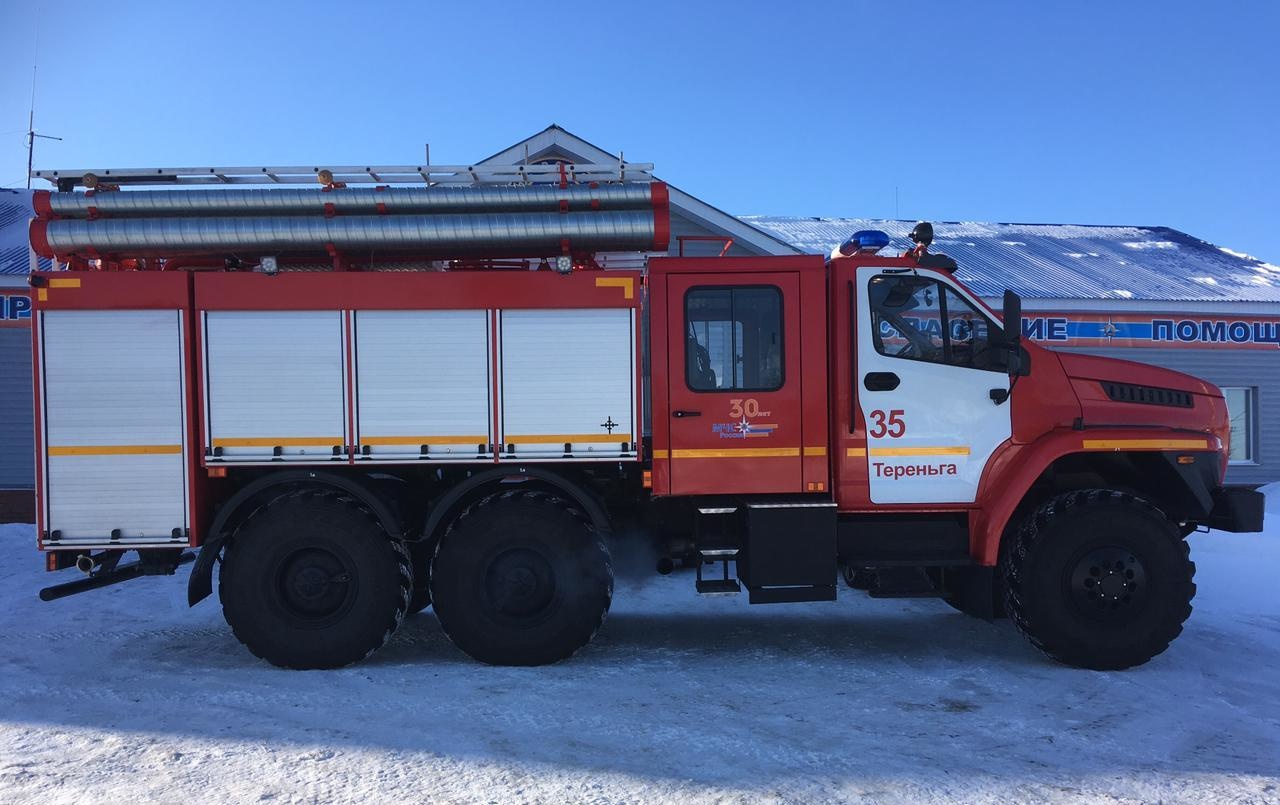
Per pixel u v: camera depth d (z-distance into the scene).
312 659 5.18
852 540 5.54
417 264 5.91
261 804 3.25
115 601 7.25
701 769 3.63
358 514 5.23
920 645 5.88
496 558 5.24
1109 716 4.36
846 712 4.40
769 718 4.30
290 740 3.94
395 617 5.28
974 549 5.48
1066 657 5.22
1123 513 5.21
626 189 5.45
